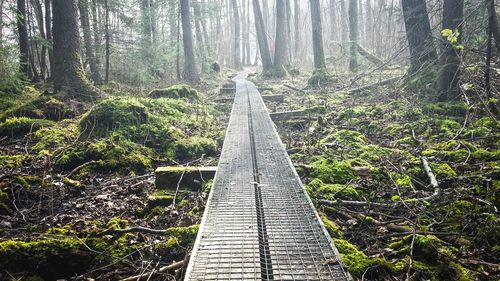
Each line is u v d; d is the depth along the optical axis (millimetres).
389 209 4984
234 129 8555
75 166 7289
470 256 3902
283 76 24938
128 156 7469
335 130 9086
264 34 26031
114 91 13578
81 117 9562
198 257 3219
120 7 18922
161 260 4152
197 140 8594
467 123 7746
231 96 16328
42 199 5836
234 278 2904
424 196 5285
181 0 21141
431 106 8758
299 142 8469
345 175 6148
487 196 4945
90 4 16688
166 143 8461
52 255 4102
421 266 3680
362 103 11484
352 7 19797
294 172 5535
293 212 4164
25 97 11453
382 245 4199
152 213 5371
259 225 3904
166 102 11148
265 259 3221
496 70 8492
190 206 5461
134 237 4566
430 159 6422
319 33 18250
